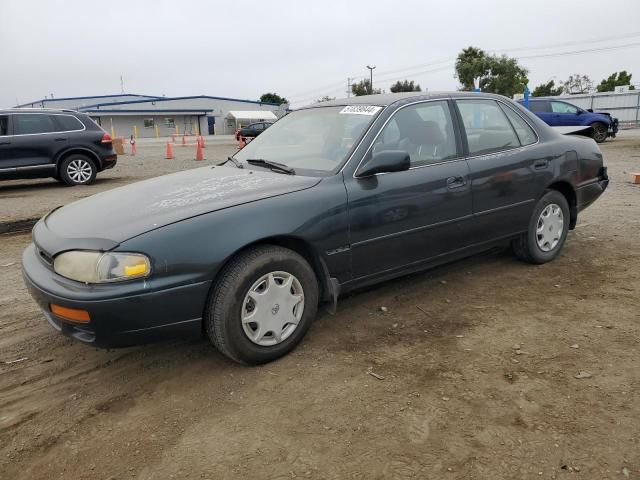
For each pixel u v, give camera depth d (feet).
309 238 10.43
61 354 11.23
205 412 8.93
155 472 7.54
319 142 12.47
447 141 13.02
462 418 8.44
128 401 9.39
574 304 12.76
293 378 9.86
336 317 12.48
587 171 16.07
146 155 70.85
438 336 11.35
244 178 11.68
